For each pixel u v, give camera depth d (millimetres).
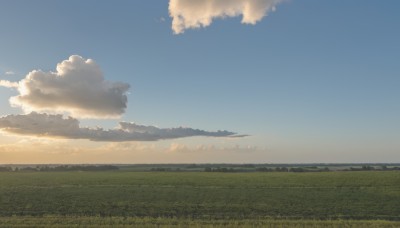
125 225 33188
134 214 43594
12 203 50312
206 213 44062
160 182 79312
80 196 57219
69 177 97125
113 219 37094
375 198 54625
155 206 48469
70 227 32375
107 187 69625
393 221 37156
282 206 48312
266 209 46281
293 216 41625
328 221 36062
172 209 46562
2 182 80438
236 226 32938
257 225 33875
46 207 47531
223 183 76312
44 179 89312
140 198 55219
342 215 42500
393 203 50625
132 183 77500
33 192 61562
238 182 78125
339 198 54656
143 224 34531
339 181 76688
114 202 51594
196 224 33969
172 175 104812
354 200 52938
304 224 34469
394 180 76562
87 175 107938
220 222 35750
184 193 60438
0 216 41062
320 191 62219
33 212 43969
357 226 32875
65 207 47656
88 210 45750
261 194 59125
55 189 66062
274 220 37469
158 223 35094
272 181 79500
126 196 57188
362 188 65688
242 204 49812
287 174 101000
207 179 86562
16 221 35219
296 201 52156
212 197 56062
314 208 46938
